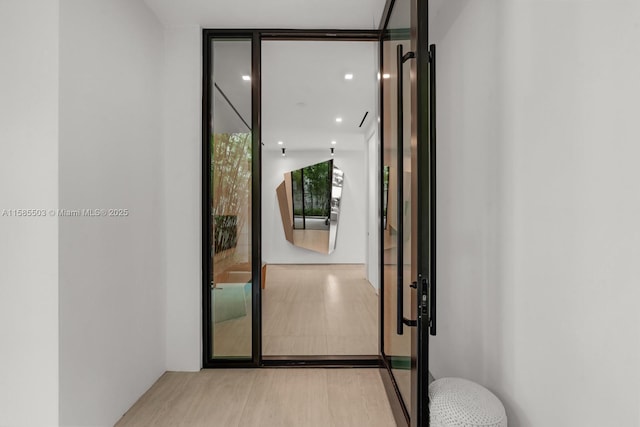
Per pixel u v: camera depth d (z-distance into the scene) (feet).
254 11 7.97
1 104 5.12
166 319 8.50
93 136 5.86
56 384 5.08
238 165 8.93
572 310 3.60
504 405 4.95
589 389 3.38
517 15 4.55
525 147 4.40
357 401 7.23
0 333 5.15
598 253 3.26
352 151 26.50
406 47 5.74
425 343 4.46
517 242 4.60
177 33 8.53
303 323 12.38
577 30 3.49
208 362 8.79
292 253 26.86
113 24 6.43
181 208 8.50
